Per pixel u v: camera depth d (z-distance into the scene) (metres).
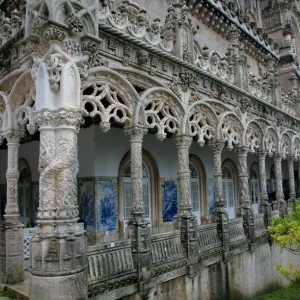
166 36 10.03
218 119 11.54
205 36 16.55
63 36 6.47
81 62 6.73
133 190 8.16
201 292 9.51
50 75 6.37
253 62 20.83
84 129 11.91
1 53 8.24
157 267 8.18
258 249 12.93
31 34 6.57
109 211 11.92
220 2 17.09
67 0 6.54
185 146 9.84
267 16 24.53
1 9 12.42
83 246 6.33
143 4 13.54
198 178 16.61
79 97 6.60
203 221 16.36
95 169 11.55
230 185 18.97
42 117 6.30
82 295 6.14
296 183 25.73
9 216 7.82
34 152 14.19
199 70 10.53
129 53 8.39
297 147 19.36
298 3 28.11
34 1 6.80
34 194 14.17
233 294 10.91
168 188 14.59
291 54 22.34
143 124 8.49
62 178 6.25
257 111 14.63
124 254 7.58
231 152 18.98
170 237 8.91
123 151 12.80
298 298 12.14
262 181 14.60
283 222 10.05
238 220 12.17
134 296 7.53
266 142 15.27
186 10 10.52
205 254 9.77
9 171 7.96
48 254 5.98
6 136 8.02
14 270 7.57
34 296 5.98
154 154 14.15
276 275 13.80
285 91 22.20
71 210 6.28
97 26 7.15
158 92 9.17
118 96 8.30
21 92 7.77
